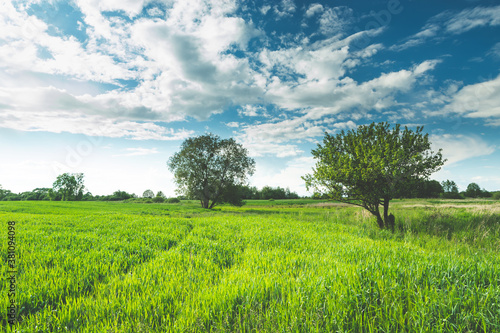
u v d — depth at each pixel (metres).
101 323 3.59
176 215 28.31
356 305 3.72
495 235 10.74
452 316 3.50
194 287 4.87
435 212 17.27
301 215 23.58
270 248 8.75
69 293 4.82
